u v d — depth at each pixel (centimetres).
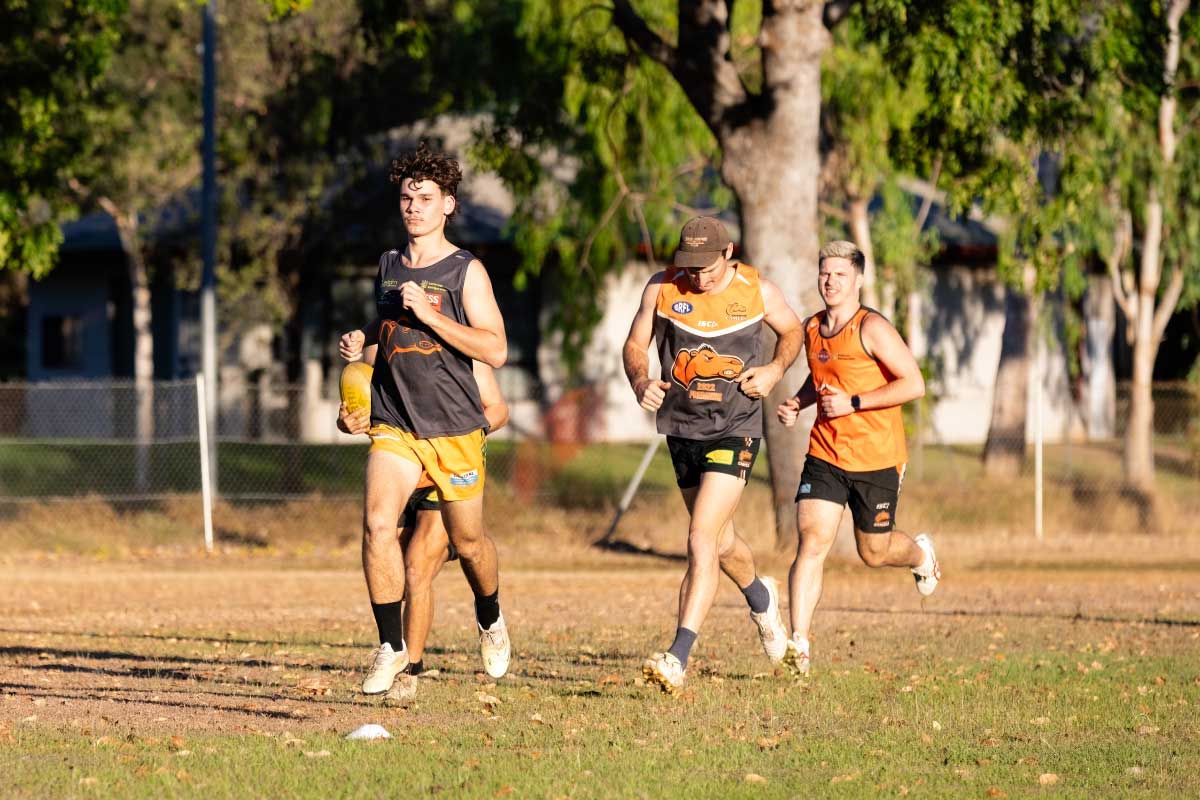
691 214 9538
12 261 7112
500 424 2862
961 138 7319
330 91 9188
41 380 13000
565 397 11344
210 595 5666
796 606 3219
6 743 2498
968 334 12400
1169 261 9619
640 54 7750
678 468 3072
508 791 2159
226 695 3108
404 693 2998
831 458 3269
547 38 7700
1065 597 5538
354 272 10275
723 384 2961
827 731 2706
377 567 2578
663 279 3009
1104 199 8694
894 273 9544
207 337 8350
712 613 4919
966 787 2242
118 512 8200
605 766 2353
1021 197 7475
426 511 2975
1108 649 3988
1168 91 6988
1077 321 10812
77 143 7144
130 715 2839
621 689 3191
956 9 5919
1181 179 8812
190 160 9894
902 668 3575
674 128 8369
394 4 7306
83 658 3800
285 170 9369
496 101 8094
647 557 7081
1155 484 8738
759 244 6650
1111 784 2280
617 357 11456
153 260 10656
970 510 8006
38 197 7344
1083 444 11794
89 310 12794
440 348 2608
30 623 4744
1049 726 2783
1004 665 3612
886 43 6988
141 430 9488
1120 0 6712
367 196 9650
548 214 9175
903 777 2311
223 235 9519
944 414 12231
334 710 2902
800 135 6625
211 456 8306
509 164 7900
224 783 2186
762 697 3062
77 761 2355
